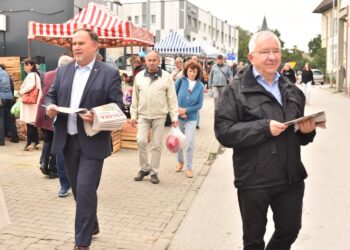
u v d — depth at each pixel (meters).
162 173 8.13
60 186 7.06
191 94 7.74
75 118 4.40
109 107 4.23
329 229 5.38
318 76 51.06
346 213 5.93
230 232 5.32
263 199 3.32
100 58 9.23
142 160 7.54
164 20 59.44
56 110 4.18
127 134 10.27
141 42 12.48
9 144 10.83
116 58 17.75
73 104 4.42
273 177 3.30
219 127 3.37
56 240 4.89
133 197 6.60
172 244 4.96
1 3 14.78
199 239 5.10
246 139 3.23
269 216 5.88
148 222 5.57
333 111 19.03
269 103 3.35
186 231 5.34
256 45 3.35
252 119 3.34
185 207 6.18
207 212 6.02
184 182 7.54
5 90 10.50
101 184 7.27
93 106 4.40
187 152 7.86
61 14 14.48
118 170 8.27
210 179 7.79
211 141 11.80
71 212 5.85
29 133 9.94
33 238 4.93
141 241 4.95
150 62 7.23
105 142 4.43
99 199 6.45
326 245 4.93
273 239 3.58
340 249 4.83
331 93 33.56
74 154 4.47
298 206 3.42
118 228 5.33
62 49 14.43
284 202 3.41
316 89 40.12
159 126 7.35
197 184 7.43
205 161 9.34
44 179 7.50
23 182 7.29
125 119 4.29
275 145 3.30
